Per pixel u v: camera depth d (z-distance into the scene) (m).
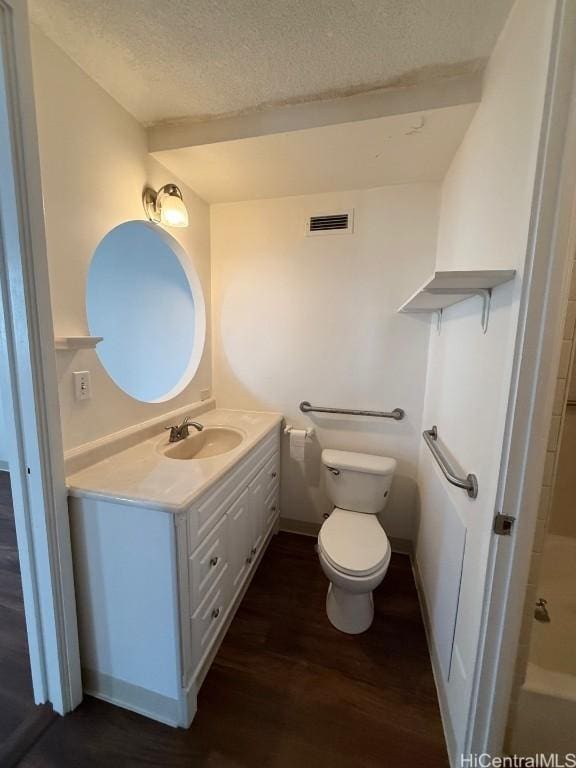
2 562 2.03
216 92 1.38
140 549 1.16
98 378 1.42
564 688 1.04
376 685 1.36
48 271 1.10
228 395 2.42
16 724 1.21
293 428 2.31
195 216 2.10
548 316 0.82
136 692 1.25
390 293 2.04
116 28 1.10
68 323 1.27
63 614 1.20
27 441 1.11
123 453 1.53
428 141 1.52
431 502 1.71
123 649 1.24
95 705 1.28
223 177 1.88
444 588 1.38
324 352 2.20
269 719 1.23
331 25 1.08
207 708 1.27
